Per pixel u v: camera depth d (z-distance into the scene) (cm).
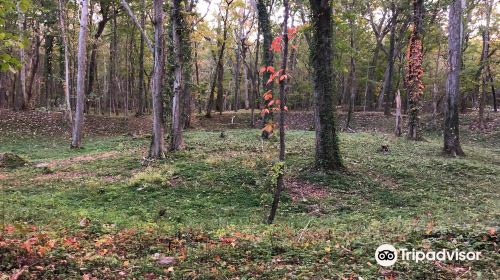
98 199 1161
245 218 1002
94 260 566
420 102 2442
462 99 3884
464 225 746
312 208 1112
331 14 1433
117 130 3219
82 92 2295
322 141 1427
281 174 887
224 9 3675
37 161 1812
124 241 694
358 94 5212
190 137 2536
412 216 1019
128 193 1215
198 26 2703
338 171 1416
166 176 1350
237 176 1362
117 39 4256
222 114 3947
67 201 1123
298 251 627
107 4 3675
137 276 526
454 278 509
